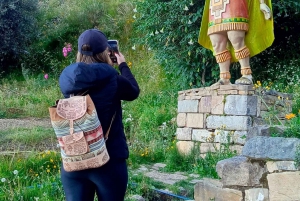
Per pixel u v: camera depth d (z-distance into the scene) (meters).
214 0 6.89
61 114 2.71
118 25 15.46
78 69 2.77
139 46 14.31
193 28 9.91
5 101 11.77
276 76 10.34
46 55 14.91
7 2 14.72
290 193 3.54
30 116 10.92
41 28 16.11
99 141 2.71
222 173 3.89
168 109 9.91
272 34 6.77
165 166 7.03
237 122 6.59
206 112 7.03
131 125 9.31
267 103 6.79
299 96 7.83
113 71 2.88
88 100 2.73
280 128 3.98
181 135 7.43
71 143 2.67
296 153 3.50
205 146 6.97
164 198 5.41
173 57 10.53
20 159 6.28
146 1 10.55
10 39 14.91
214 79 10.35
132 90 2.97
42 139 8.07
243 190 3.80
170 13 10.00
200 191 4.05
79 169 2.72
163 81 12.15
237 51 6.75
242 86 6.59
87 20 16.12
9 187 5.15
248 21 6.81
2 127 9.05
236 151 6.50
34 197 4.79
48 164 6.19
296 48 10.84
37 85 13.44
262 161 3.71
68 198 2.85
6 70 15.21
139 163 7.32
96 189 2.87
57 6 17.53
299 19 10.55
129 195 5.12
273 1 9.69
